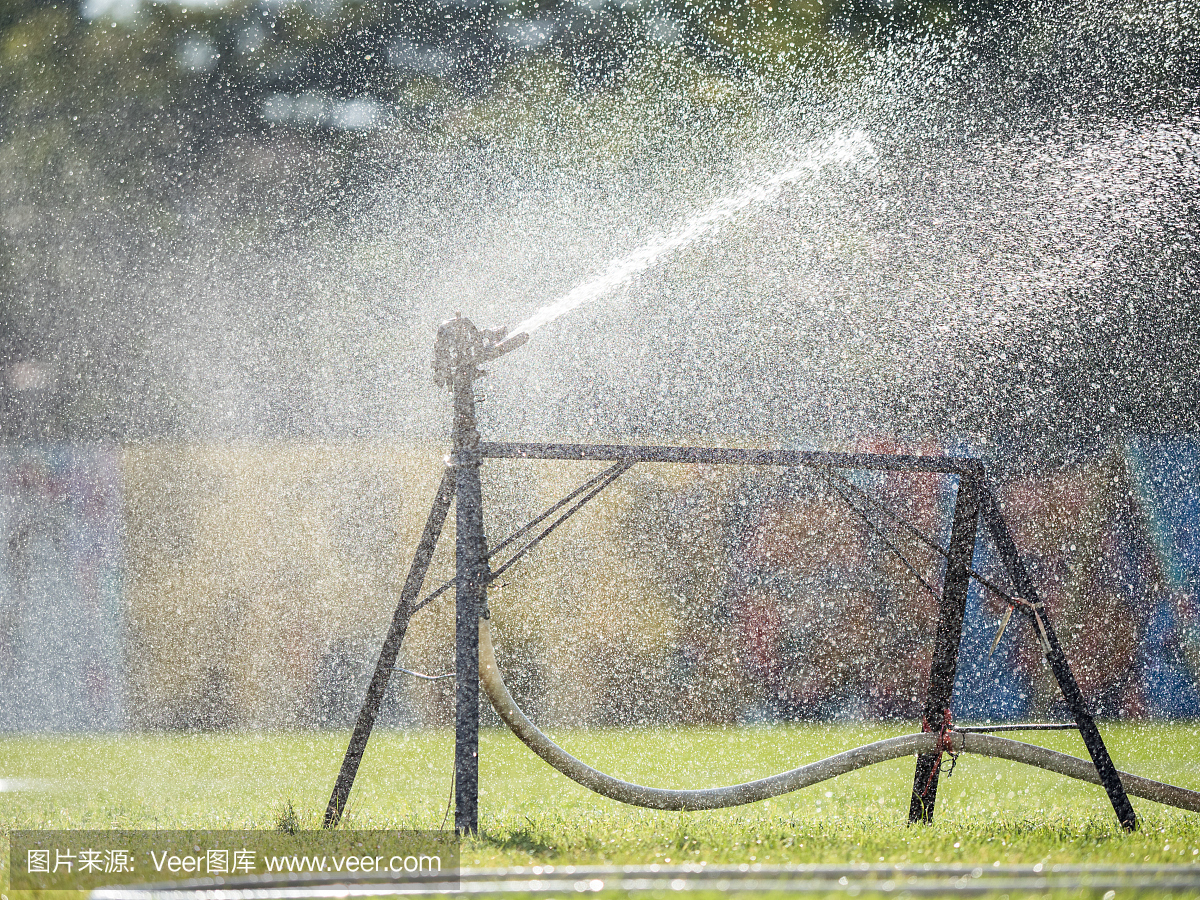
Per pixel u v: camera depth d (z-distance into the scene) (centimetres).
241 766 3073
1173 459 5012
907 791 2653
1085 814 2078
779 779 1805
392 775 2909
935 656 1848
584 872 1268
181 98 6269
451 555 4525
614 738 3719
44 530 4872
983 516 1805
